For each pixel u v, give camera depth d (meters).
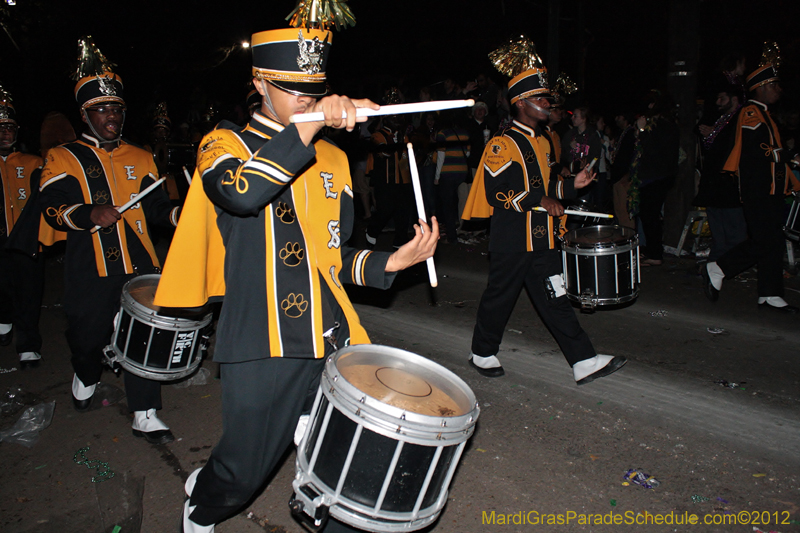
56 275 7.78
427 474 1.83
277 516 2.96
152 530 2.87
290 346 2.03
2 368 4.79
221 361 2.03
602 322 5.61
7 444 3.64
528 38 4.05
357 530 2.10
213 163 1.91
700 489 3.13
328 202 2.18
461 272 7.62
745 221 6.04
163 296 2.06
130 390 3.49
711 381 4.36
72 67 3.61
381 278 2.20
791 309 5.66
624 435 3.66
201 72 17.97
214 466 2.16
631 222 7.95
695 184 8.79
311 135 1.77
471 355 4.64
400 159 8.31
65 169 3.48
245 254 2.02
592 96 17.91
